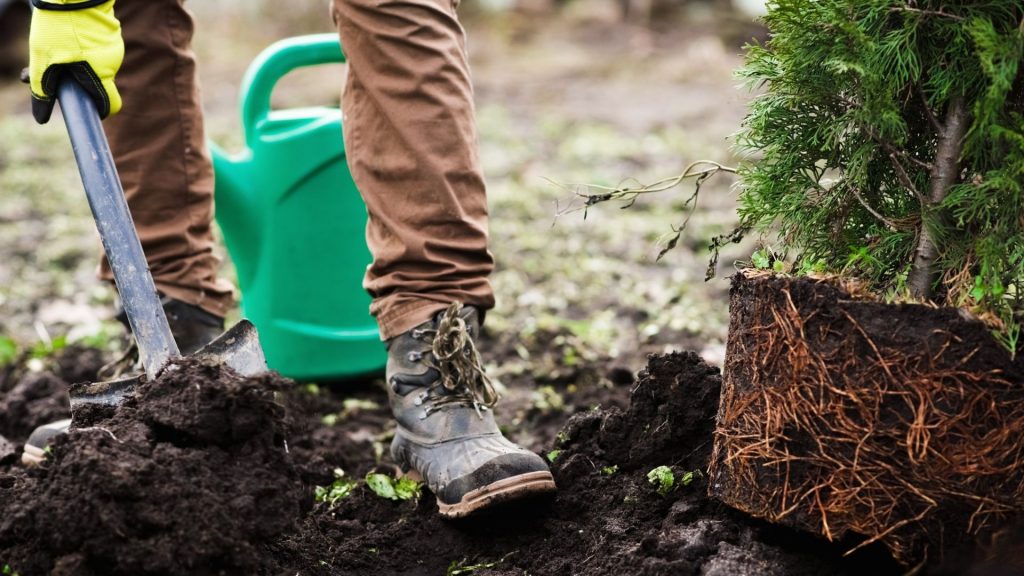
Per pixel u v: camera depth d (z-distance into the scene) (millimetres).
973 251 1950
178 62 2693
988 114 1798
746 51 2117
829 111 2039
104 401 2168
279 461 2025
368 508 2525
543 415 3285
